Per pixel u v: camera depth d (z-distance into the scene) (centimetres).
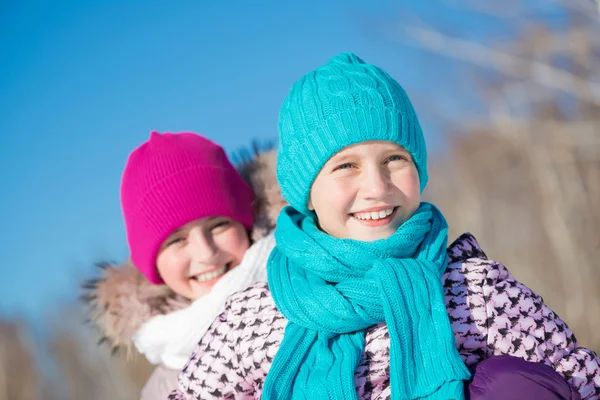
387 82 210
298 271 208
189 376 212
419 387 176
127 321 280
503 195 872
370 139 201
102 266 287
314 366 190
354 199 202
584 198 723
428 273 191
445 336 179
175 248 271
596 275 682
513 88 793
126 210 284
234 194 273
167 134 284
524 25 646
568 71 646
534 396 165
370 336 194
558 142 751
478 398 167
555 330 188
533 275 742
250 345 204
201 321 259
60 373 839
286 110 218
